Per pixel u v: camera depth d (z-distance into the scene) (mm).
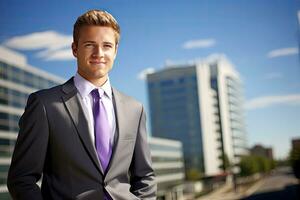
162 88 111125
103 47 1745
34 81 46875
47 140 1657
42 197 1613
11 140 40938
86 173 1641
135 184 1874
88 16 1743
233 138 128250
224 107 123438
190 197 83250
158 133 110062
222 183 109875
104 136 1705
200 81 108875
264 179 125750
